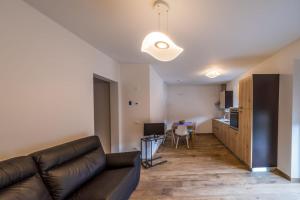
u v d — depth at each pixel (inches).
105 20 73.6
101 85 154.1
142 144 153.8
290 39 95.4
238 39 94.0
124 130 153.8
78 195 62.6
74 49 89.0
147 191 95.3
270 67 128.2
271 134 120.1
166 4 60.3
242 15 68.7
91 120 106.0
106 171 86.4
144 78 151.9
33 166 55.0
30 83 63.6
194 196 89.8
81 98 95.5
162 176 114.7
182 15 68.4
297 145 103.2
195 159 151.1
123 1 59.6
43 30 69.2
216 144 209.0
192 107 291.6
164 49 67.9
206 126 288.0
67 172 64.4
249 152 123.6
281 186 99.0
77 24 77.8
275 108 119.1
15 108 57.9
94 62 108.9
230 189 96.3
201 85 290.4
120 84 152.2
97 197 60.6
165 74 199.8
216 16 69.3
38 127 66.9
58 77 77.7
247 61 140.7
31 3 61.7
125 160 92.4
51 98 73.6
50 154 62.5
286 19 72.3
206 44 101.3
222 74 199.6
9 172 46.4
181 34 86.9
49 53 72.5
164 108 260.7
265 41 97.5
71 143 76.1
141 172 121.6
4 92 54.6
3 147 54.4
